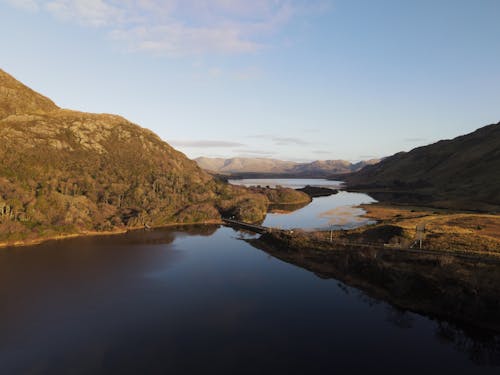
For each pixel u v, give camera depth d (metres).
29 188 113.81
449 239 78.81
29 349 43.44
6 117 159.00
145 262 81.31
